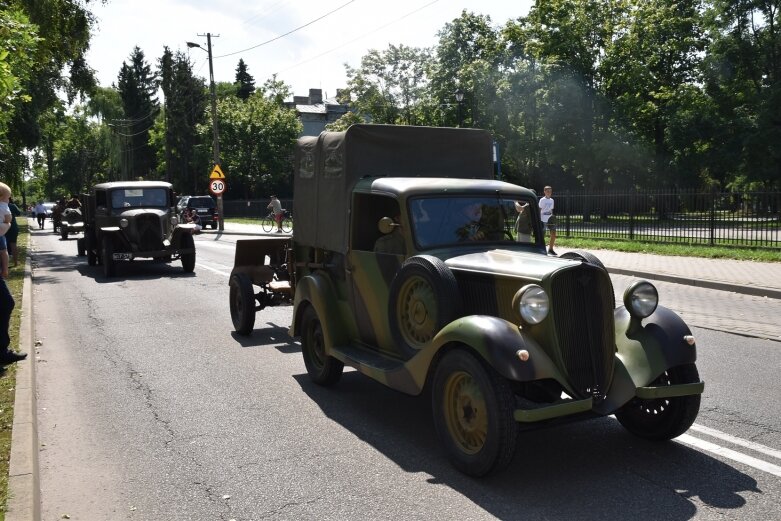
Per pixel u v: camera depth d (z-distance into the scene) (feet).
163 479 15.15
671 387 14.98
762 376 22.36
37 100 94.02
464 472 14.98
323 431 18.17
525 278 14.96
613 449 16.48
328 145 21.85
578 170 144.97
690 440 16.84
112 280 53.06
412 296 17.06
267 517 13.16
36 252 82.69
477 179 20.84
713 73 135.74
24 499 13.04
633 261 54.54
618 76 134.10
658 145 142.41
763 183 135.74
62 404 21.02
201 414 19.77
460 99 100.48
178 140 236.84
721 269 47.67
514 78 141.49
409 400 21.02
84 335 31.76
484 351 14.07
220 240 99.50
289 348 28.48
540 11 140.05
